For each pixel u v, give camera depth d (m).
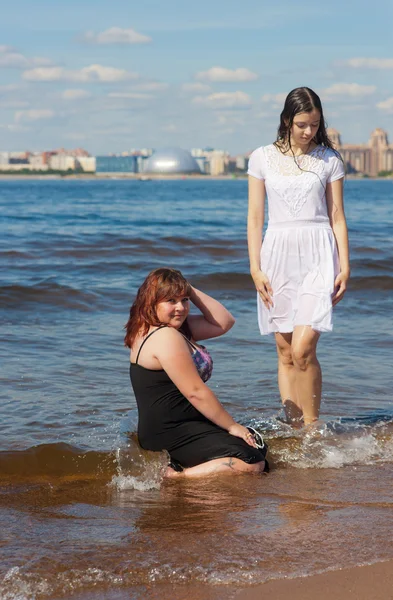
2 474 3.87
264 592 2.51
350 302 9.09
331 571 2.65
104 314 8.11
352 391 5.52
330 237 4.62
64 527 3.13
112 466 4.00
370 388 5.60
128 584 2.59
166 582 2.60
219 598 2.48
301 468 4.04
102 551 2.85
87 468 3.97
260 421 4.80
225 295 9.44
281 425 4.73
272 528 3.09
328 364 6.23
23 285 8.91
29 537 3.01
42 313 8.01
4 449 4.16
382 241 15.02
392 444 4.45
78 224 19.28
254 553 2.81
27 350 6.42
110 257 11.93
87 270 10.65
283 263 4.62
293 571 2.65
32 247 12.46
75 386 5.41
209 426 4.04
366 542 2.92
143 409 4.03
